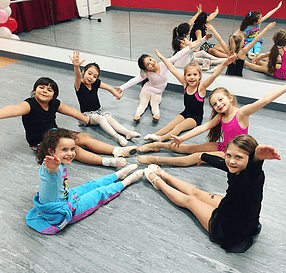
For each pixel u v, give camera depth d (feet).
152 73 10.21
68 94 11.76
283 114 10.25
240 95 10.88
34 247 5.71
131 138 9.00
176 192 6.57
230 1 9.55
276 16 9.16
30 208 6.60
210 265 5.36
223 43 10.21
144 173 7.28
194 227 6.14
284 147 8.51
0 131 9.48
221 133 7.98
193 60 10.96
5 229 6.09
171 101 11.25
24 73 13.82
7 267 5.32
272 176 7.51
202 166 7.91
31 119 7.81
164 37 11.23
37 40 14.48
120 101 11.30
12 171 7.76
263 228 6.11
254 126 9.57
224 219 5.40
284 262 5.41
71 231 6.07
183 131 9.32
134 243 5.79
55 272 5.24
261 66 10.05
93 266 5.34
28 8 13.78
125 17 11.73
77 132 8.56
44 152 5.80
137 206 6.69
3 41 15.60
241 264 5.38
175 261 5.43
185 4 10.27
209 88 11.30
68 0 12.65
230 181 5.25
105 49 12.88
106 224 6.23
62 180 5.82
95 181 6.94
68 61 14.14
